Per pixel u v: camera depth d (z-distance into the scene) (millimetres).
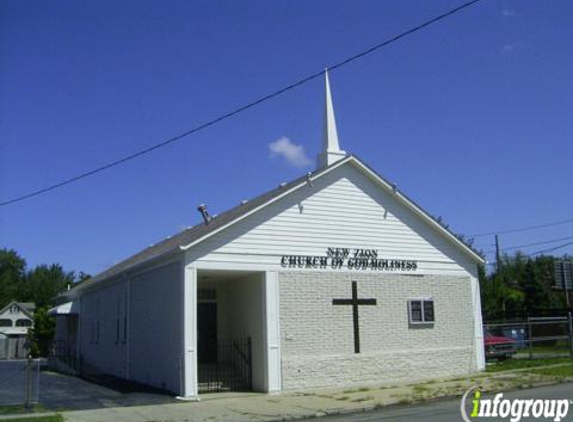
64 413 16234
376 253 22984
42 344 57562
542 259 61750
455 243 24984
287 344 20672
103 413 16156
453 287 24734
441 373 23641
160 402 18203
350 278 22297
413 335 23312
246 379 21266
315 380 20875
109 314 28984
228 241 20266
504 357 28406
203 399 18812
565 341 32219
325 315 21500
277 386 20219
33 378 26797
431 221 24297
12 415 15898
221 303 23812
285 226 21328
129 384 23266
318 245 21812
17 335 77188
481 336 25062
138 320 24141
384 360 22422
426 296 23922
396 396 18094
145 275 23594
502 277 55469
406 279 23594
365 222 22953
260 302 20891
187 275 19531
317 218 21984
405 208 24031
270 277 20750
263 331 20547
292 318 20906
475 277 25438
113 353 27859
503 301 48969
